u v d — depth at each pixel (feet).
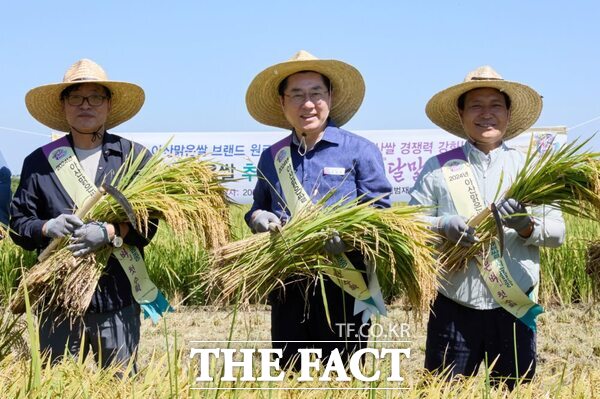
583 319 26.12
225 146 35.81
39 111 16.58
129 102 16.85
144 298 15.28
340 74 15.21
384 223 13.88
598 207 14.52
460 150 15.58
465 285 15.06
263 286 14.56
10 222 15.49
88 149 15.62
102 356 15.34
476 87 15.23
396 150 34.99
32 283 14.44
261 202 15.76
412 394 12.66
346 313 14.97
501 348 15.14
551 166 14.53
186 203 15.10
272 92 15.93
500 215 14.33
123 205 13.93
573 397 12.67
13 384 11.66
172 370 12.78
